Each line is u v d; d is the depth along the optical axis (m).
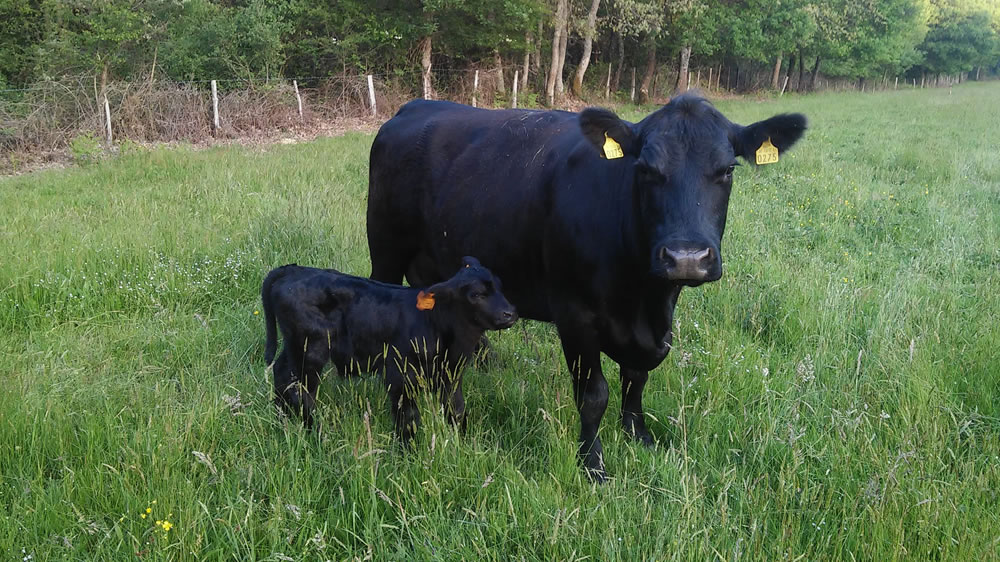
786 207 9.94
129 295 6.57
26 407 4.30
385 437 4.17
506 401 4.73
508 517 3.55
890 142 17.06
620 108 31.33
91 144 15.26
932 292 6.61
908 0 54.59
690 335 5.82
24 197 10.51
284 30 23.39
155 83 18.92
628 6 30.89
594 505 3.64
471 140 5.04
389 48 25.19
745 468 4.01
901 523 3.32
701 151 3.61
